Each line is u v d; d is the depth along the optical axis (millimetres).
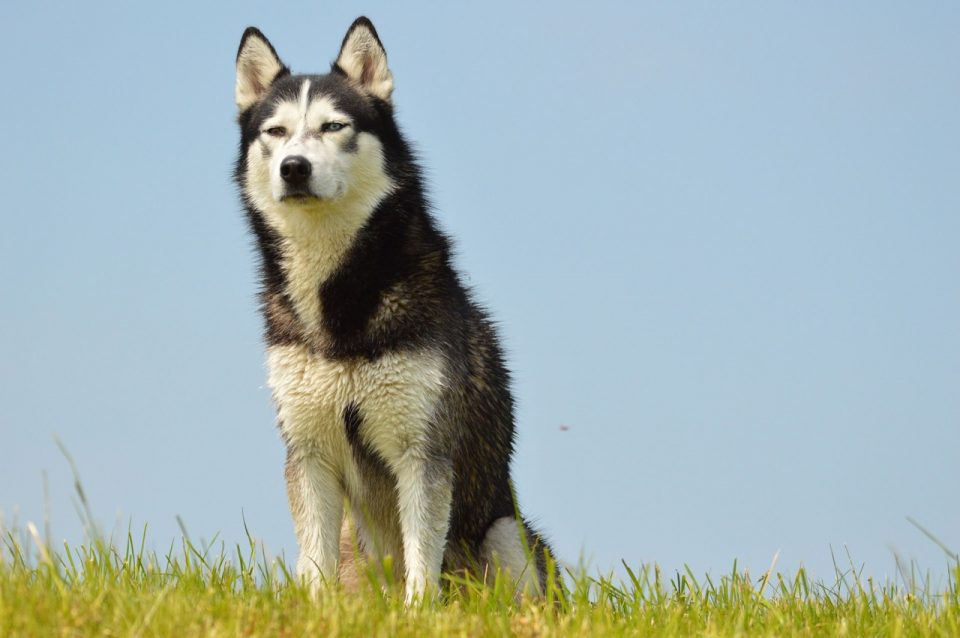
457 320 10836
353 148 10805
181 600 7418
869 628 8055
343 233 10664
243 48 11773
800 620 8445
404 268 10602
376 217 10781
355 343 10281
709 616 8445
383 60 11398
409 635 7160
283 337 10656
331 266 10625
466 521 11266
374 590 8281
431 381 10289
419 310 10477
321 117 10836
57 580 7469
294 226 10789
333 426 10445
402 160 11211
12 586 7469
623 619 8070
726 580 9266
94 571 8391
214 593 8094
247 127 11508
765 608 8773
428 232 11133
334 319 10391
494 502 11570
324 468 10609
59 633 6652
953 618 7820
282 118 10977
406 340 10305
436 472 10305
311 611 7539
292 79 11406
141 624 6867
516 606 9109
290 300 10742
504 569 10727
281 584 8859
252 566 9203
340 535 11039
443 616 7828
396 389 10211
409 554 10156
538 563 11344
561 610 9109
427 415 10266
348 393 10289
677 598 9102
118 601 7195
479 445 11266
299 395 10414
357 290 10453
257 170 11141
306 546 10430
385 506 10883
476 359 11234
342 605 7676
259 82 11805
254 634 6910
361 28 11453
